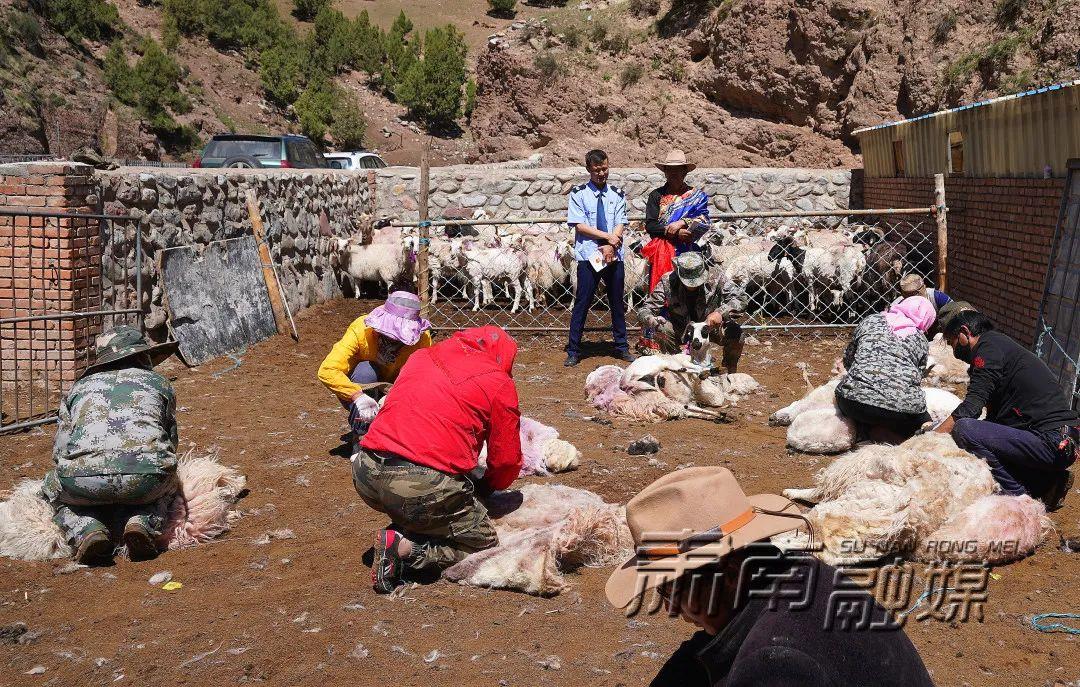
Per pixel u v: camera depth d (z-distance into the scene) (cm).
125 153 4397
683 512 196
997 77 2036
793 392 823
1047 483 511
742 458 623
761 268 1179
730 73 2730
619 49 3031
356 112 5259
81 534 457
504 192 1586
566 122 2972
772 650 171
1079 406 753
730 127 2734
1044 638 381
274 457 627
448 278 1416
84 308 793
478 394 433
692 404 741
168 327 895
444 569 443
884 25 2412
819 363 948
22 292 779
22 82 4203
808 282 1163
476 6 7212
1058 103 819
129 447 458
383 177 1602
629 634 386
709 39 2838
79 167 783
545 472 583
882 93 2402
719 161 2709
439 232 1521
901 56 2356
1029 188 897
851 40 2477
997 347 511
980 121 1023
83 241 789
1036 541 468
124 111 4531
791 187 1591
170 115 4816
